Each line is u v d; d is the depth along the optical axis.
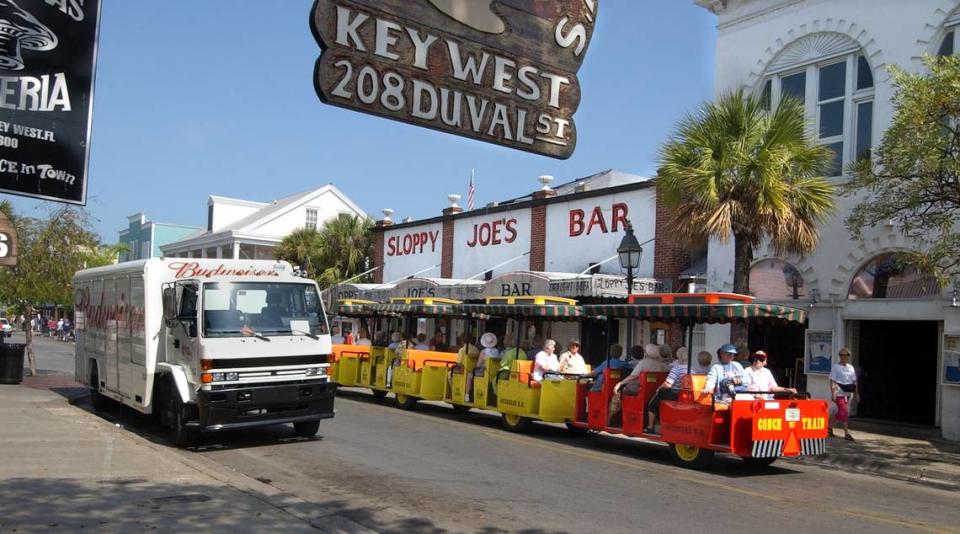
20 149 5.07
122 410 15.04
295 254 35.12
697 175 14.00
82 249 23.56
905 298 14.95
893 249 15.09
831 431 14.18
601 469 10.62
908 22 15.38
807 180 14.45
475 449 11.99
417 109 4.49
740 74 18.39
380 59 4.38
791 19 17.44
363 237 34.62
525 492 8.91
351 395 20.52
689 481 9.99
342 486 9.02
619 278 19.41
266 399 11.36
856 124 16.27
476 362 16.25
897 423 15.78
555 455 11.69
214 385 11.05
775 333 17.70
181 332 11.72
